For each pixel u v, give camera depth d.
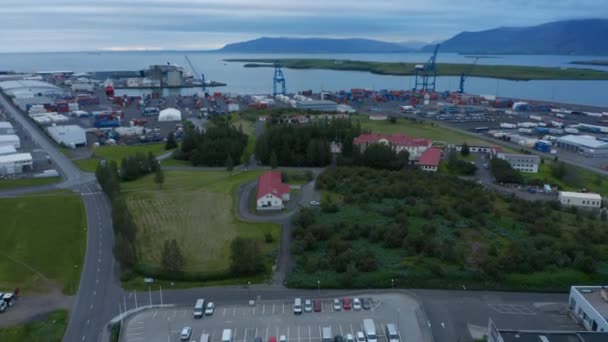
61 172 160.00
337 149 185.88
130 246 89.25
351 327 71.44
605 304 71.94
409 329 71.06
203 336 67.56
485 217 111.50
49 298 79.88
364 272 86.44
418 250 94.62
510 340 60.31
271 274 88.00
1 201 127.50
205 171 165.25
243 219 114.38
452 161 168.25
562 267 89.12
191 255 95.00
